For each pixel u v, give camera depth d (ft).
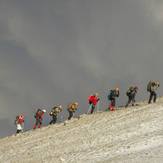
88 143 209.97
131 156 172.45
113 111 273.13
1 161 221.46
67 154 200.85
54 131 256.73
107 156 181.37
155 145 179.83
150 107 252.42
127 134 206.90
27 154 221.05
